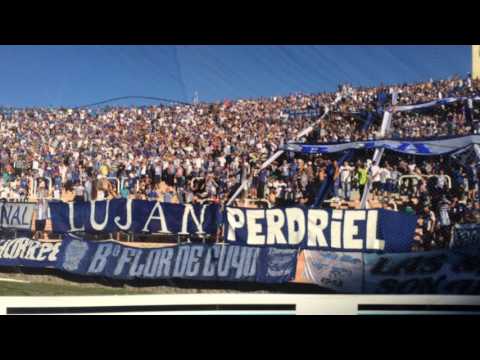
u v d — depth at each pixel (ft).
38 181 59.57
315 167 53.47
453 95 61.41
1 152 64.95
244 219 34.78
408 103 63.77
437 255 31.24
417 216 32.96
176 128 68.64
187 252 33.40
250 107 69.62
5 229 37.60
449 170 48.88
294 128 66.54
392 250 32.76
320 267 32.30
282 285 32.24
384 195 49.32
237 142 63.41
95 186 56.59
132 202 36.52
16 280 33.91
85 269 33.99
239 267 32.65
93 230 36.88
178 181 54.44
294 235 33.96
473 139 49.14
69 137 69.10
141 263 33.53
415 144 51.90
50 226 37.37
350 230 33.40
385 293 31.30
